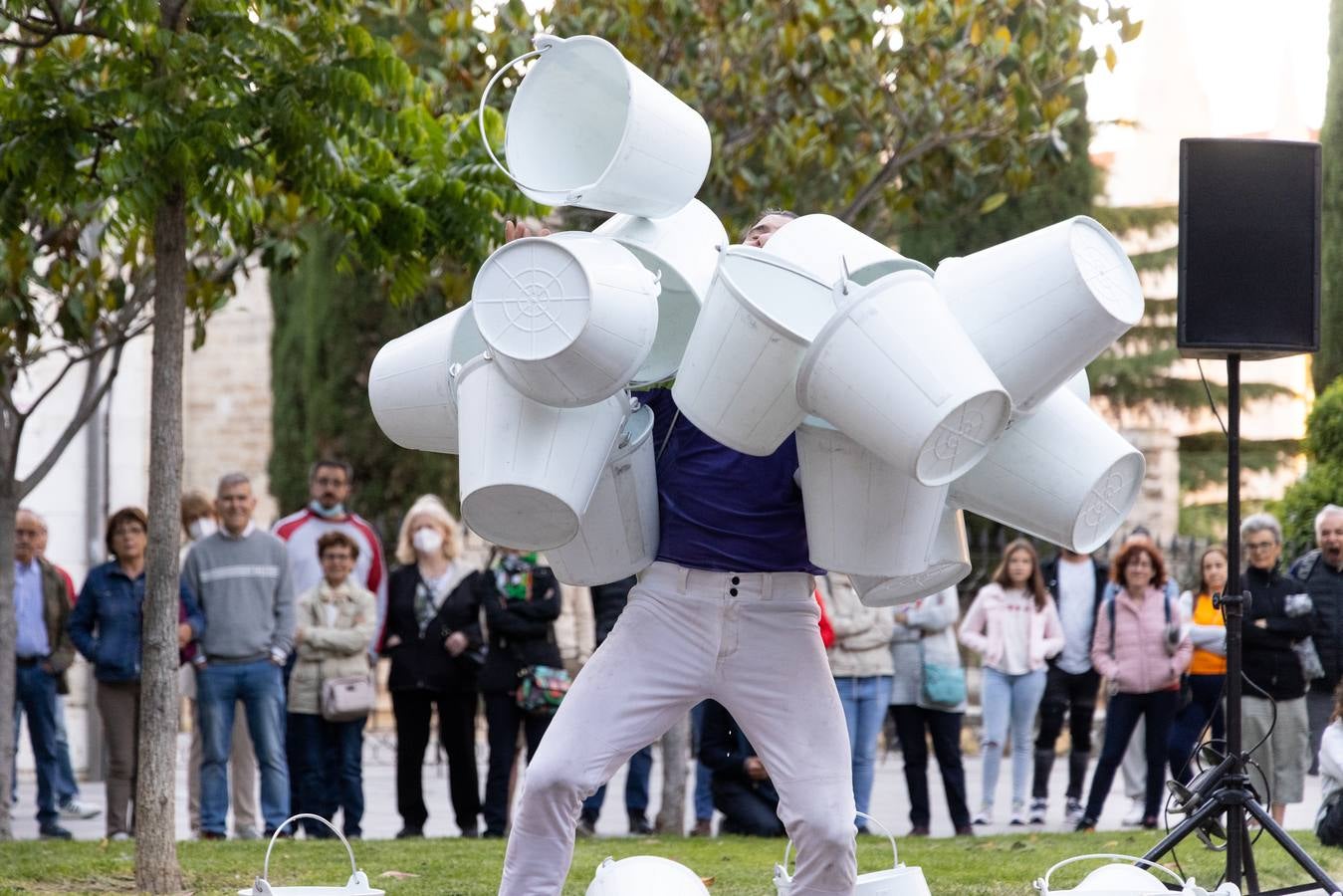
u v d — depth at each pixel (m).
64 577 23.02
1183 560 36.09
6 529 19.64
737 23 24.98
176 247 14.48
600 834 21.50
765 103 25.20
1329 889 12.02
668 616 9.49
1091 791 20.78
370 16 25.14
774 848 17.69
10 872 15.05
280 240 19.98
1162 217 57.66
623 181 9.41
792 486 9.48
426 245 16.92
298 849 16.88
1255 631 19.50
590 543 9.59
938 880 14.91
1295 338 13.04
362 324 49.06
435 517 20.55
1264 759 19.45
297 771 20.27
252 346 55.56
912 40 23.84
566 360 8.52
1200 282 13.00
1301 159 13.15
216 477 55.66
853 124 24.88
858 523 8.91
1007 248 8.87
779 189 25.28
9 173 14.75
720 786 19.78
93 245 22.72
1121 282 8.81
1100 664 20.80
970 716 36.72
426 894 13.79
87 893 14.09
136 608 20.80
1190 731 21.22
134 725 20.67
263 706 19.66
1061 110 24.64
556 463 8.98
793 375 8.50
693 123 9.80
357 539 21.89
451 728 20.14
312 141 14.22
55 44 17.98
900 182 26.36
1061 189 47.12
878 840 18.75
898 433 8.10
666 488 9.67
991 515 9.53
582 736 9.40
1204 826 12.88
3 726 19.47
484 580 19.69
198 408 55.91
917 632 20.56
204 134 13.72
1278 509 38.28
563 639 20.83
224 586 19.67
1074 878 15.05
